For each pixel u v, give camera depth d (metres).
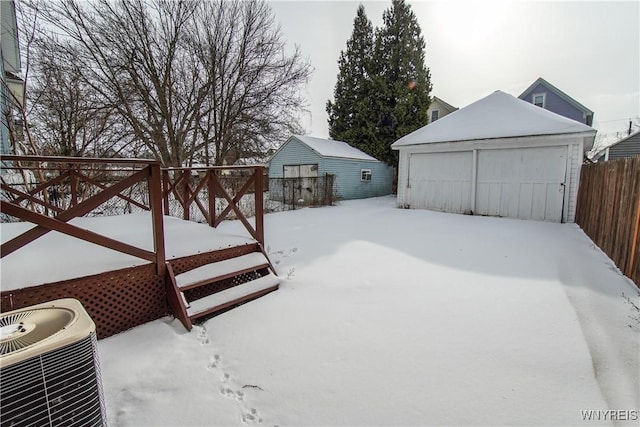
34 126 7.31
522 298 2.95
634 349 2.09
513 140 8.01
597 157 23.34
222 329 2.49
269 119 12.07
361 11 18.03
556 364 1.96
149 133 10.20
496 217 8.35
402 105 17.23
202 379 1.90
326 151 14.16
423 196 9.97
